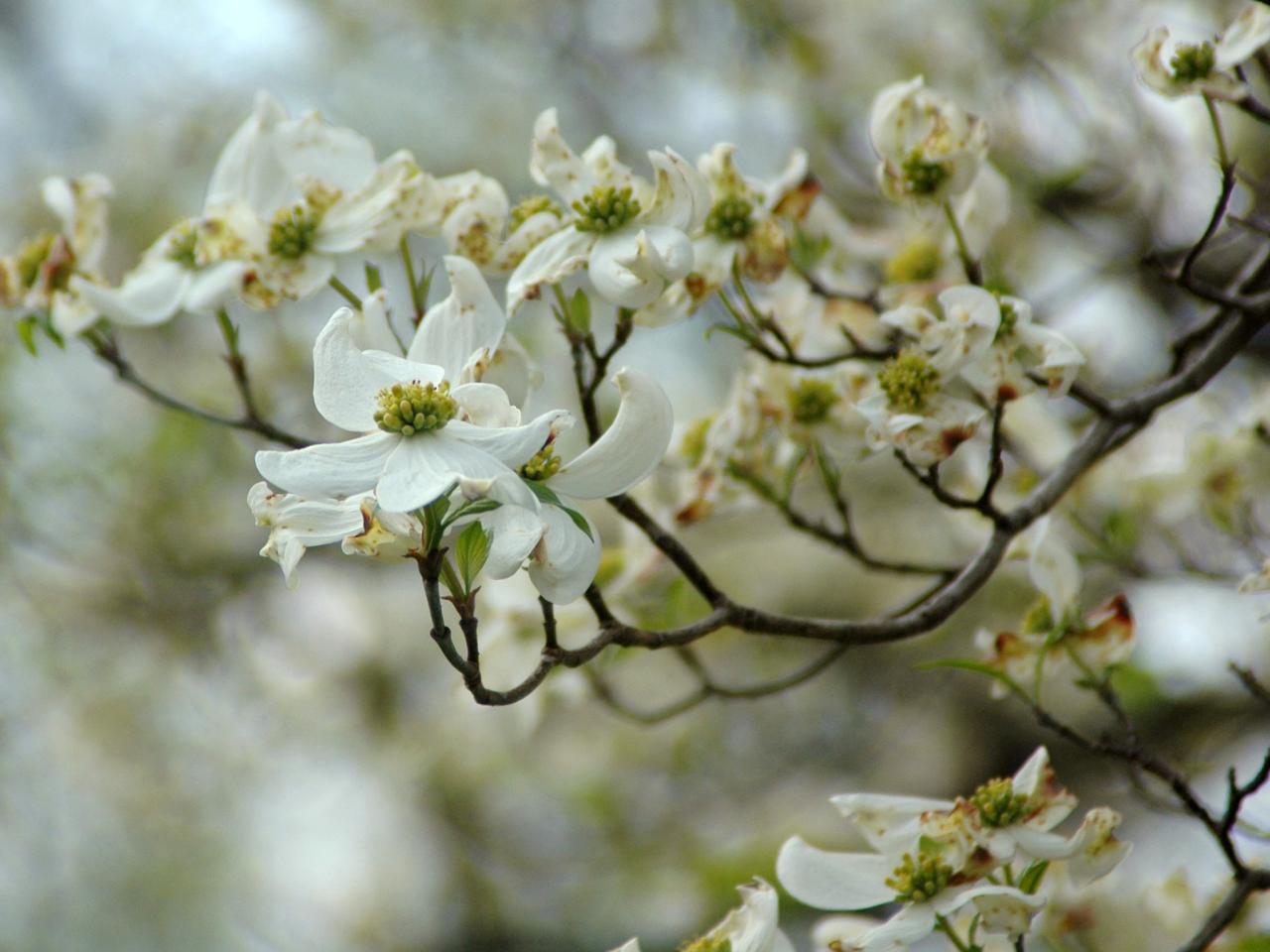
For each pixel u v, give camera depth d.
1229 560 1.67
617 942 2.71
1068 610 1.53
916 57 2.29
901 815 1.47
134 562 2.58
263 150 1.55
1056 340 1.51
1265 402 1.66
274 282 1.53
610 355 1.49
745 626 1.47
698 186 1.49
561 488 1.42
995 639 1.54
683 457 1.63
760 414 1.59
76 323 1.55
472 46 2.68
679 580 1.62
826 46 2.37
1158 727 2.04
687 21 2.50
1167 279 1.54
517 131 2.63
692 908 2.64
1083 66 1.99
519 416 1.41
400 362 1.42
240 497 2.58
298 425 2.22
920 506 2.54
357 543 1.40
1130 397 1.55
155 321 1.55
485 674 1.63
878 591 2.51
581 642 1.63
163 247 1.56
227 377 2.44
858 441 1.58
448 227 1.51
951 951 1.52
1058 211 1.83
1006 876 1.47
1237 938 1.57
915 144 1.53
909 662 2.59
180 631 2.70
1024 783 1.47
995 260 1.69
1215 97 1.51
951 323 1.51
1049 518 1.55
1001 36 2.05
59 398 2.52
